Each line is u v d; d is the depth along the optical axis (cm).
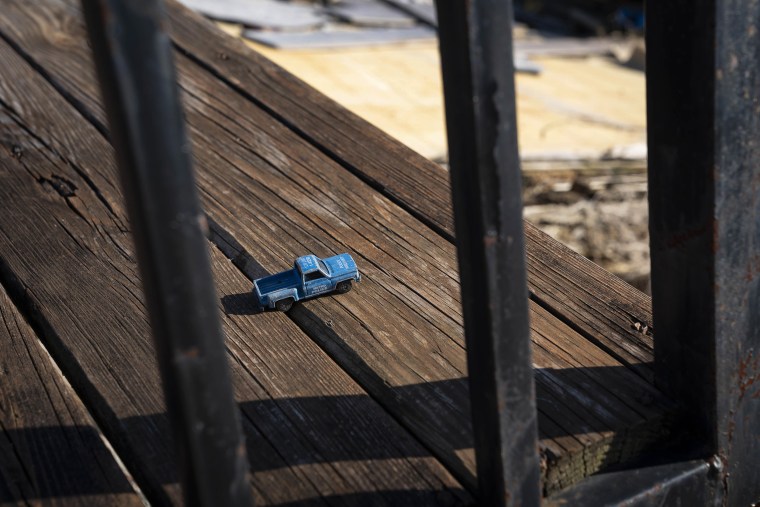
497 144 137
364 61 975
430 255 256
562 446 181
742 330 184
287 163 310
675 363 192
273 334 222
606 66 1171
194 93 364
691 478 188
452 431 189
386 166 303
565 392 198
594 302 231
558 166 829
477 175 138
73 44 418
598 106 993
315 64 955
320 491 175
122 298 238
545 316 228
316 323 227
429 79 940
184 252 124
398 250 259
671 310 189
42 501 175
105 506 174
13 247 265
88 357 216
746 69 164
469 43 130
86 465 184
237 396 201
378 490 175
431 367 209
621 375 204
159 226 121
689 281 182
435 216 274
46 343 230
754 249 178
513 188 141
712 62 161
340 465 182
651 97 177
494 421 155
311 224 274
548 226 808
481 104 134
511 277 146
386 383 204
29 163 314
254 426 192
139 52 113
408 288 240
